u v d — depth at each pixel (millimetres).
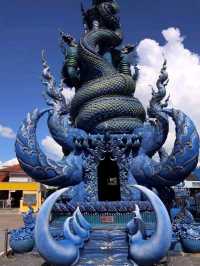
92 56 17516
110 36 18312
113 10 18844
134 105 16641
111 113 16312
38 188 47875
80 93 17141
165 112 14500
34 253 12953
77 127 17062
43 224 9531
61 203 14508
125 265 9750
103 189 18891
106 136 15641
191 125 13984
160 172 14406
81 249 10742
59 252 9508
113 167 17938
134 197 14797
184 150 13773
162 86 15664
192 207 21938
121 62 18547
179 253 12758
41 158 15094
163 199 14938
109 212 14219
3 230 23859
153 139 15523
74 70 18203
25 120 15422
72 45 18484
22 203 45094
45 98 16719
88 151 15875
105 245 11266
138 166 15211
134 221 10555
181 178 14203
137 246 9555
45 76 16938
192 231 12969
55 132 16266
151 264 9469
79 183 15547
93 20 18922
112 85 16703
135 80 18766
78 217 11992
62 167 15297
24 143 15109
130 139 15594
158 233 9273
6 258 12688
